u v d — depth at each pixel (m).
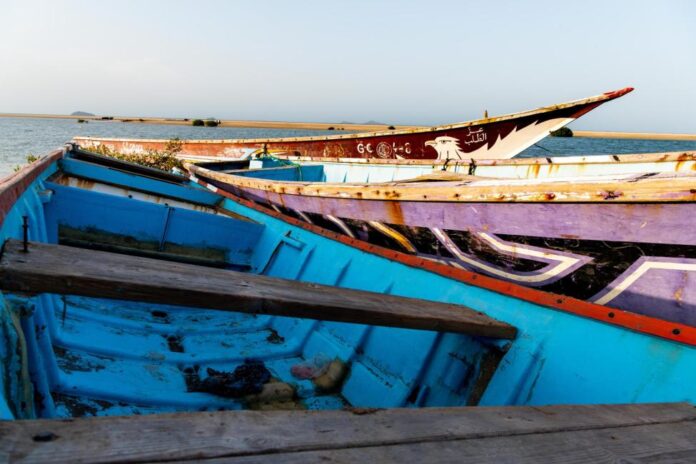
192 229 5.00
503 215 2.94
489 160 7.44
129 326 3.55
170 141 16.28
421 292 3.41
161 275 2.10
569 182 2.55
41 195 4.09
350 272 4.00
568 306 2.64
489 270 3.27
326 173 9.84
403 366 3.10
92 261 2.09
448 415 1.44
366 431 1.26
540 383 2.53
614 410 1.68
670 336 2.21
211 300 2.02
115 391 2.66
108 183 5.73
